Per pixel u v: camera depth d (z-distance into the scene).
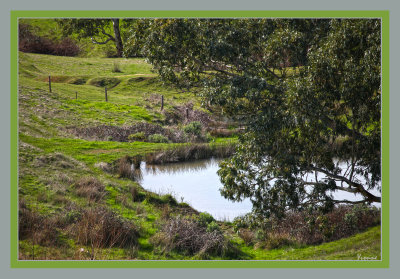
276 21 17.30
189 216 19.64
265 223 17.22
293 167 15.23
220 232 16.73
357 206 19.25
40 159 23.98
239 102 15.96
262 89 15.24
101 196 20.09
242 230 18.94
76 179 21.89
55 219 15.41
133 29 16.81
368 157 16.70
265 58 16.62
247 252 16.36
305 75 15.49
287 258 14.58
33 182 19.91
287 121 14.68
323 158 16.59
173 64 16.89
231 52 15.90
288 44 16.02
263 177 16.27
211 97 15.79
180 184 25.97
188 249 15.47
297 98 13.95
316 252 14.98
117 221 15.82
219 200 23.17
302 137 15.20
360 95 14.45
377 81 13.82
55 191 19.05
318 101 14.38
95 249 13.81
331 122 15.89
